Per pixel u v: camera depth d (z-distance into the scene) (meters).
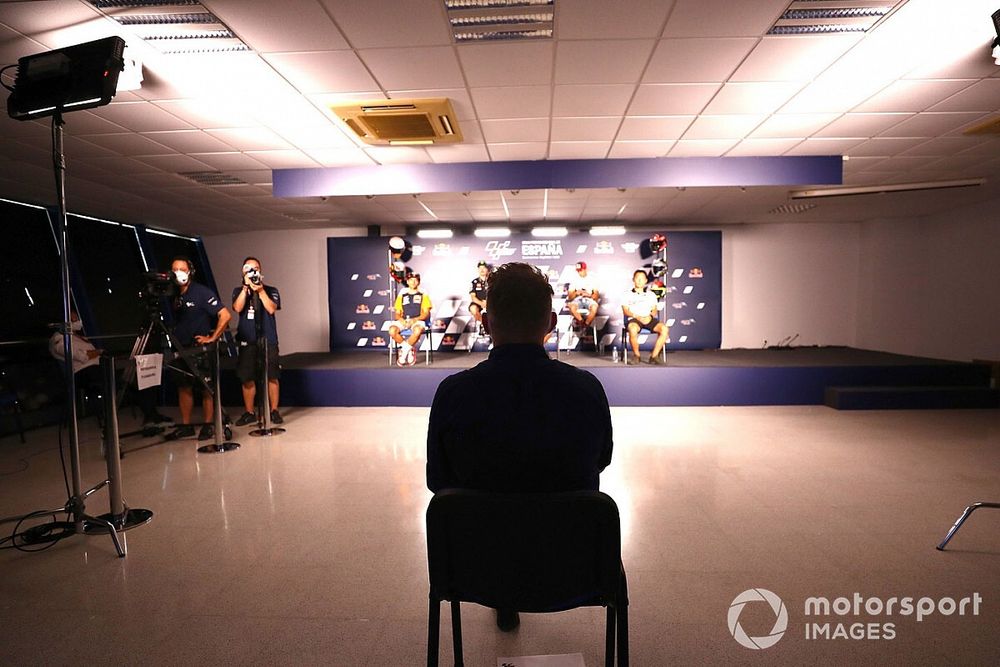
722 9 2.46
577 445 1.04
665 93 3.44
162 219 7.38
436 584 1.02
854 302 8.48
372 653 1.67
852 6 2.43
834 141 4.45
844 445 4.17
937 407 5.54
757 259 8.57
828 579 2.09
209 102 3.47
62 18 2.47
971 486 3.18
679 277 8.39
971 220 6.87
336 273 8.57
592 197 6.47
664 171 5.00
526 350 1.09
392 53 2.87
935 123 4.02
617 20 2.56
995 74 3.15
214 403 4.15
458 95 3.45
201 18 2.51
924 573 2.13
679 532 2.55
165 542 2.50
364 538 2.54
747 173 4.98
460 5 2.45
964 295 6.98
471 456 1.05
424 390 6.04
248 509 2.91
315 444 4.37
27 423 5.05
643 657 1.63
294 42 2.74
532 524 0.96
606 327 8.40
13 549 2.43
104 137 4.04
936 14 2.51
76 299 6.20
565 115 3.82
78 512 2.55
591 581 1.00
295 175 5.21
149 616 1.88
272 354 5.01
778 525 2.62
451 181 5.14
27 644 1.72
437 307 8.48
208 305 4.55
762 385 5.88
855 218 8.09
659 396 5.95
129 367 2.79
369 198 6.43
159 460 3.91
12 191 5.52
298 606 1.94
